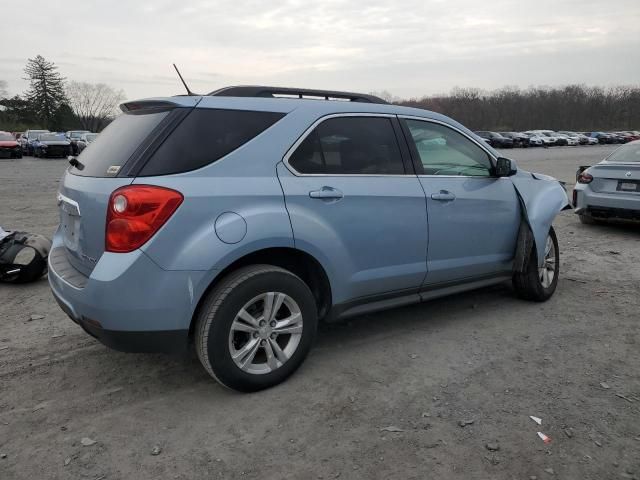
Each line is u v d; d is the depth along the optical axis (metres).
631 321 4.42
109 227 2.79
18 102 96.19
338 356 3.75
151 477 2.48
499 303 4.88
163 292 2.81
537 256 4.61
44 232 7.78
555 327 4.29
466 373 3.49
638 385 3.34
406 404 3.11
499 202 4.38
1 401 3.14
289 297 3.23
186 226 2.84
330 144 3.47
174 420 2.95
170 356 3.76
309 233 3.24
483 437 2.79
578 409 3.05
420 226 3.83
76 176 3.24
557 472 2.52
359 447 2.71
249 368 3.16
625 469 2.54
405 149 3.86
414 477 2.48
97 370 3.55
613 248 7.15
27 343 3.97
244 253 3.01
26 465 2.56
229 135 3.11
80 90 100.06
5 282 5.46
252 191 3.06
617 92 104.75
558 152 40.88
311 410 3.04
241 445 2.73
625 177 7.68
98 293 2.77
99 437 2.79
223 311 2.98
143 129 3.05
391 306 3.86
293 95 3.58
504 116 98.38
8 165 24.38
